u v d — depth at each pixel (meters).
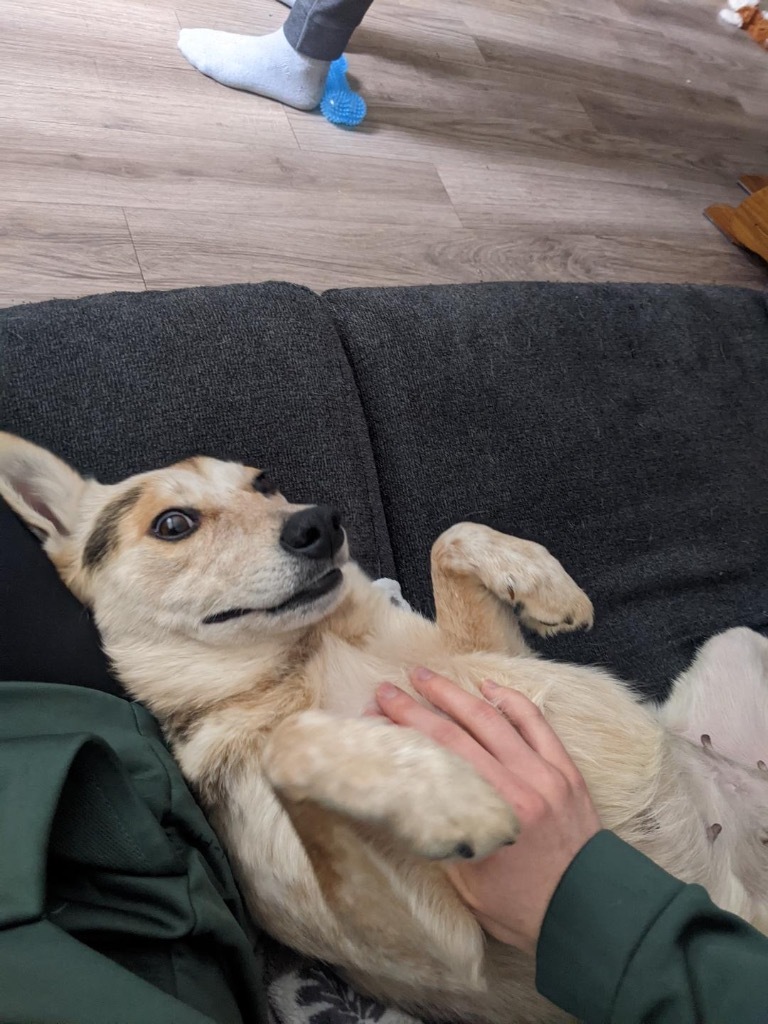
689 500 0.88
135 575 0.56
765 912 0.58
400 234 1.31
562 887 0.44
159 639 0.56
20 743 0.38
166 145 1.23
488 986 0.53
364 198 1.33
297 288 0.77
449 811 0.42
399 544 0.77
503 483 0.80
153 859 0.39
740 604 0.85
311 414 0.71
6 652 0.47
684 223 1.64
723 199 1.72
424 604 0.75
